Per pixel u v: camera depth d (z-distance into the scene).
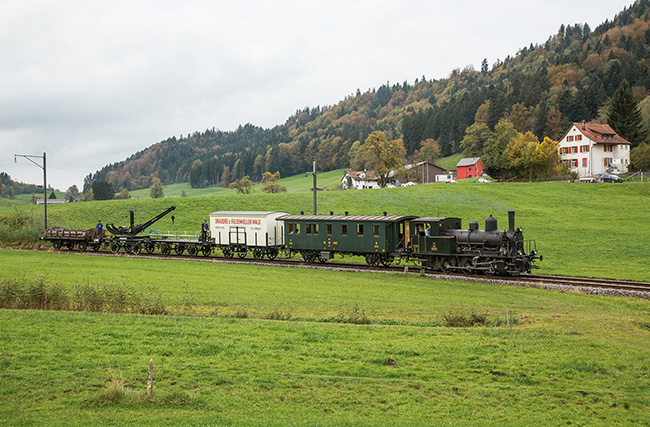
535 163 89.44
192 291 24.61
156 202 73.06
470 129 141.00
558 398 11.25
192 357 13.91
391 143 89.25
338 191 78.06
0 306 20.67
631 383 12.07
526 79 166.75
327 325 17.66
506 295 24.48
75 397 10.90
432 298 23.39
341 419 9.85
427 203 66.31
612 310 21.50
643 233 45.44
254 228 39.47
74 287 22.75
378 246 33.66
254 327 17.16
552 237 46.16
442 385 11.93
